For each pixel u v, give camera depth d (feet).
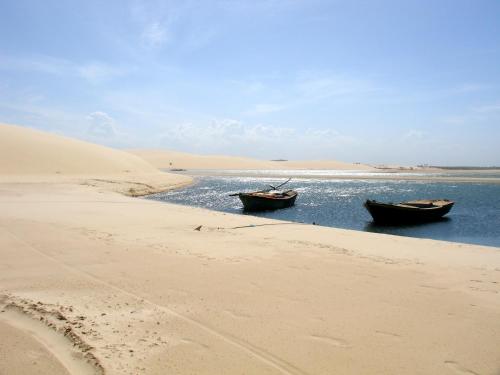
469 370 14.70
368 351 15.96
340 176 285.02
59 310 19.06
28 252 31.12
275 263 29.22
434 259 32.48
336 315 19.49
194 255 31.24
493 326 18.51
